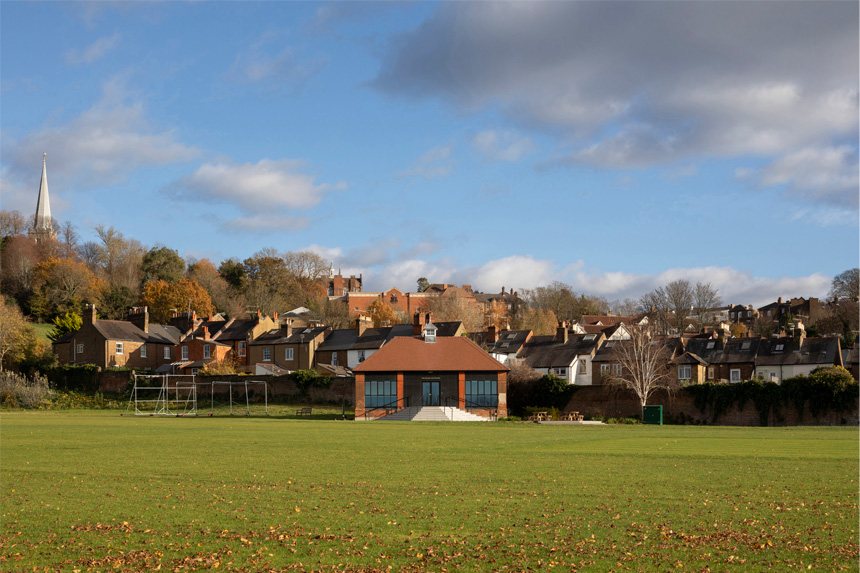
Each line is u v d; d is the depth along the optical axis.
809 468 25.28
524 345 92.62
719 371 80.81
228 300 137.25
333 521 16.62
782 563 13.21
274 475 23.86
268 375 82.25
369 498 19.44
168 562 13.52
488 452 31.47
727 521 16.42
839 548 14.12
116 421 57.47
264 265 147.75
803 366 76.25
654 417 62.12
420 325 91.25
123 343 99.25
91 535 15.46
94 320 99.44
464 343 70.50
